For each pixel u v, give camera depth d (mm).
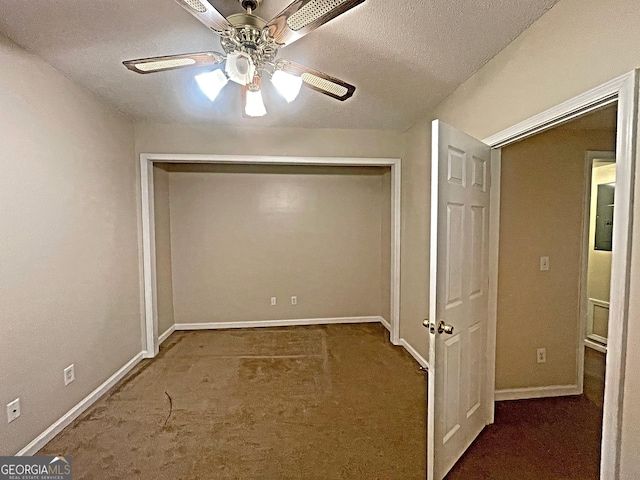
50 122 2051
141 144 3205
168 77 2221
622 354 1211
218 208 4227
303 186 4355
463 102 2338
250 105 1879
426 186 2998
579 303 2518
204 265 4242
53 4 1481
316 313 4477
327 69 2135
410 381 2826
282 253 4375
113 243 2777
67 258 2203
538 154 2412
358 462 1850
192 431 2129
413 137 3295
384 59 2012
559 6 1489
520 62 1757
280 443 2012
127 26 1660
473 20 1622
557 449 1960
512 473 1770
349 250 4484
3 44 1724
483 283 2100
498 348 2479
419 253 3174
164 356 3369
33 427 1912
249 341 3812
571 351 2539
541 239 2451
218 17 1320
